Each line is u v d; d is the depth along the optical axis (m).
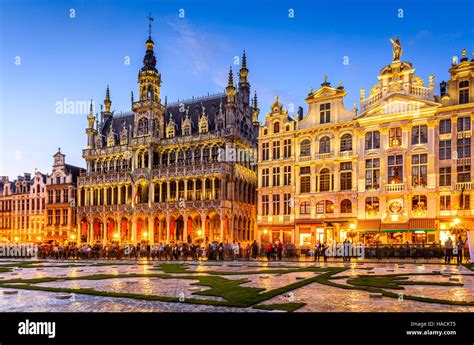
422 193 48.75
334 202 54.12
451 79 48.88
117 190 74.81
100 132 82.38
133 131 76.81
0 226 94.12
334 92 55.81
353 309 13.50
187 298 15.81
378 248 41.75
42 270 30.44
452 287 18.62
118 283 21.20
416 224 48.31
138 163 73.56
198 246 51.22
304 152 57.62
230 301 14.76
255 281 21.42
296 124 58.34
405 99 50.62
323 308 13.70
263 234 59.00
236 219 65.81
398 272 25.55
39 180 90.25
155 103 73.44
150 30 77.06
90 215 76.12
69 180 84.69
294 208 57.06
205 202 64.31
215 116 69.44
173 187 69.56
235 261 40.75
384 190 50.78
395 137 51.06
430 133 49.06
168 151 72.62
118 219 72.94
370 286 18.66
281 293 16.95
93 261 43.28
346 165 54.19
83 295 16.92
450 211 47.34
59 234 84.31
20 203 92.38
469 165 46.91
